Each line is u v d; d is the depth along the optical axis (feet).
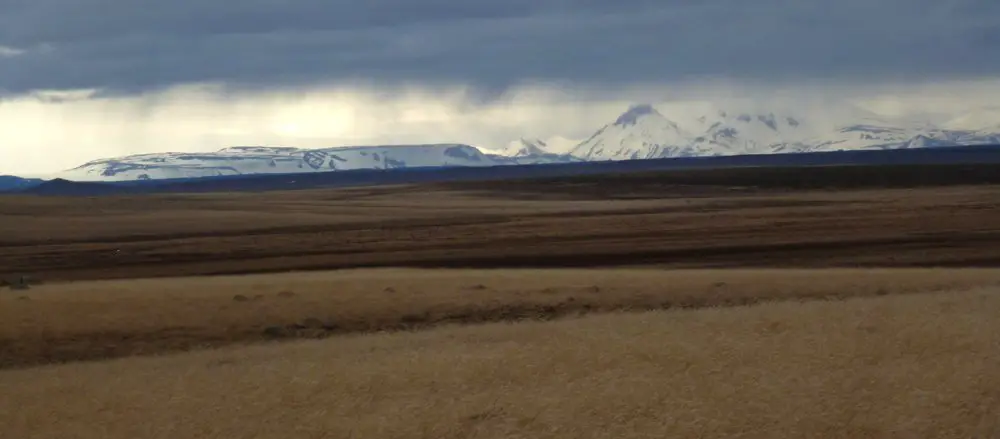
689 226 284.41
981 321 80.02
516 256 221.05
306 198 572.51
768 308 98.94
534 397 61.41
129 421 62.23
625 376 65.87
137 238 303.89
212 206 473.67
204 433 58.39
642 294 125.49
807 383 61.21
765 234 254.27
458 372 70.54
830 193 503.61
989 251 205.67
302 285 133.80
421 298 121.08
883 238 235.20
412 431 56.13
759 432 52.31
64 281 187.93
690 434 52.54
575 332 87.92
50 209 436.35
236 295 121.49
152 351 100.12
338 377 71.10
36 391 74.23
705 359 70.03
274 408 63.21
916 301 97.86
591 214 369.09
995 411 53.72
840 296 122.52
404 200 542.98
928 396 56.85
